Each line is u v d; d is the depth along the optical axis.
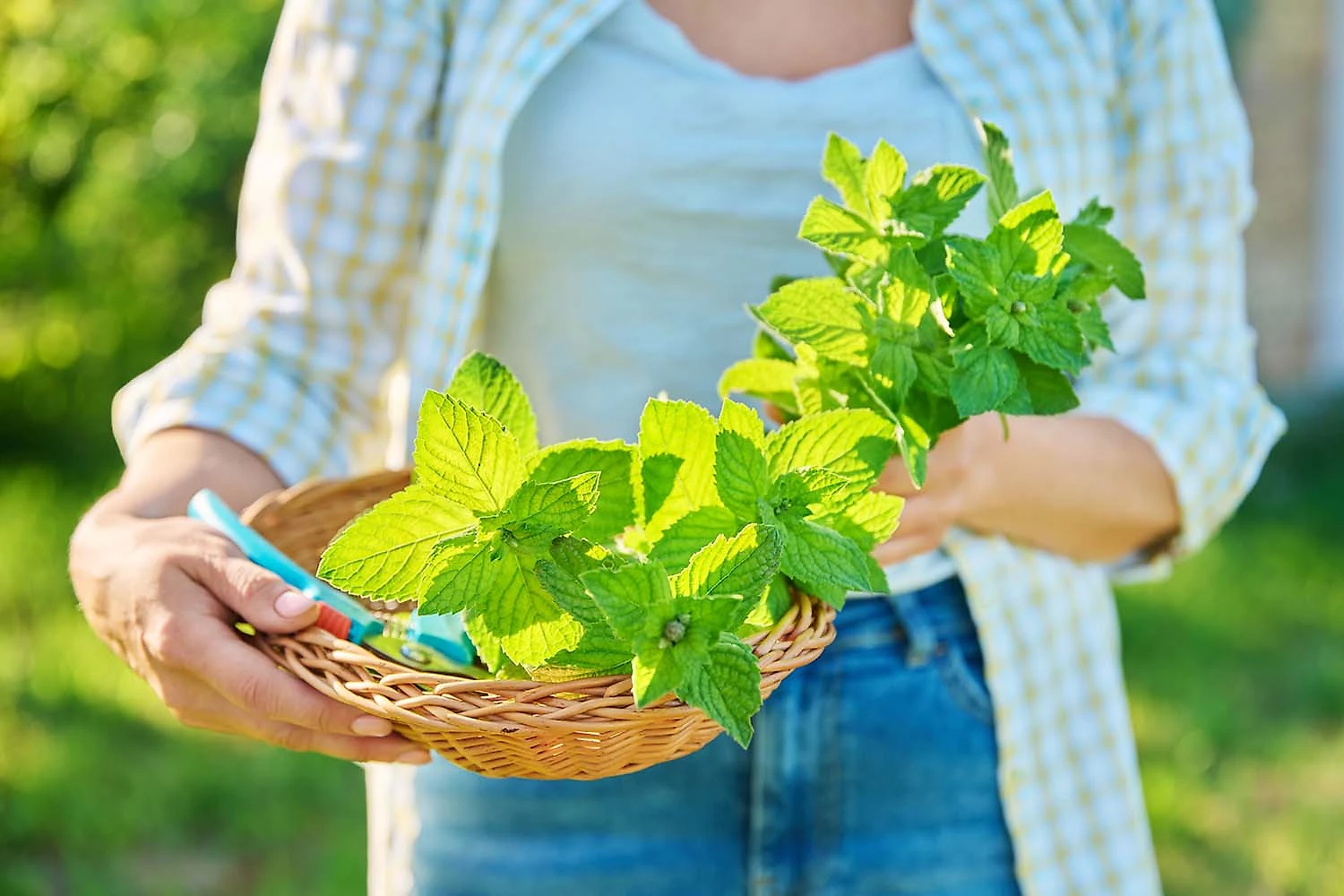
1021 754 1.42
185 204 6.18
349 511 1.37
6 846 3.14
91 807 3.27
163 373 1.43
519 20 1.36
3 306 6.35
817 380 1.12
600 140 1.35
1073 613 1.47
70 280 6.34
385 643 1.11
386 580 0.96
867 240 1.08
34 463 6.12
